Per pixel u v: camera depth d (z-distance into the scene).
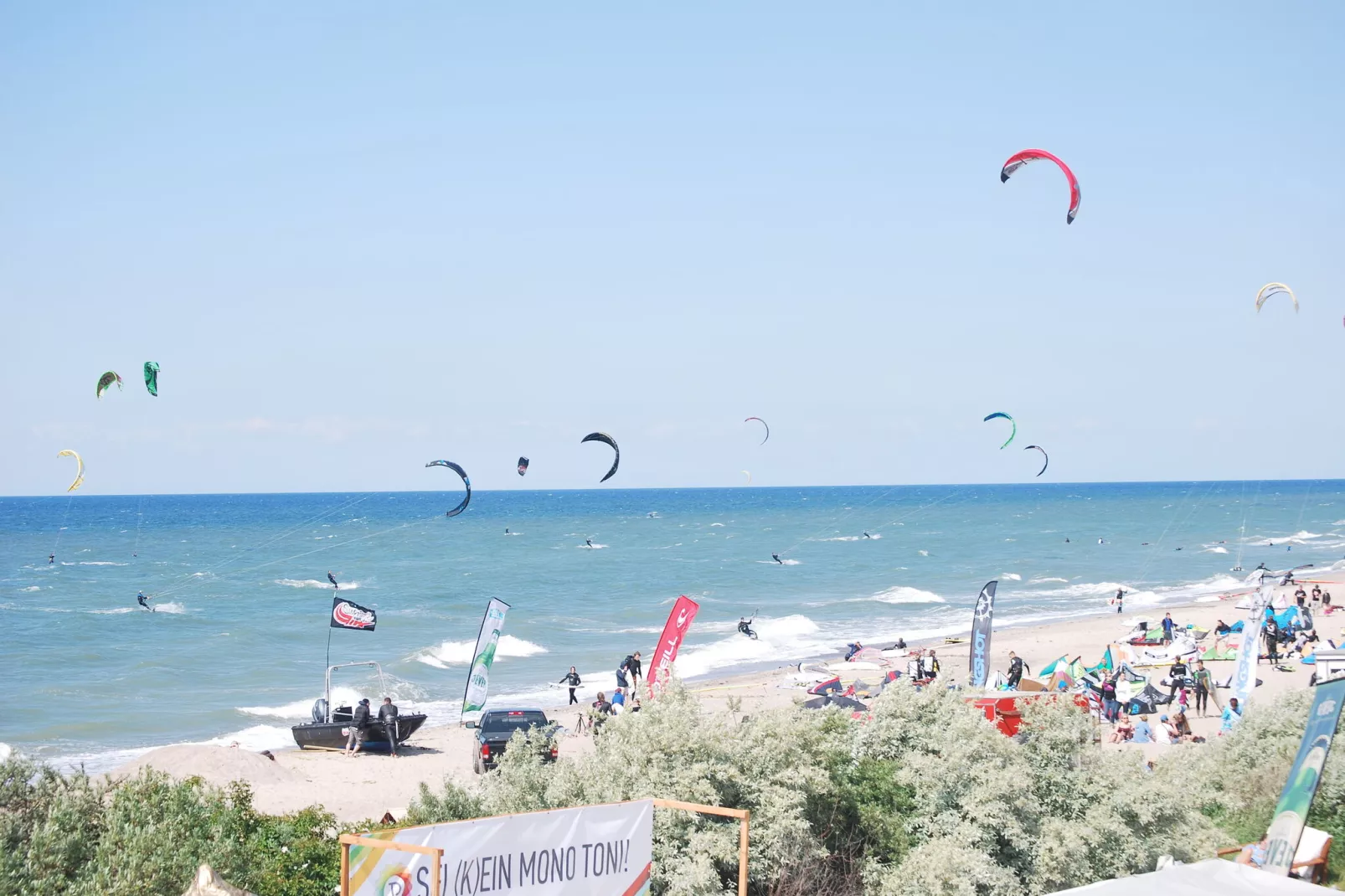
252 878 10.88
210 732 31.62
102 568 92.44
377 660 45.75
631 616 60.62
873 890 12.06
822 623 57.41
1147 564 88.25
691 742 12.41
